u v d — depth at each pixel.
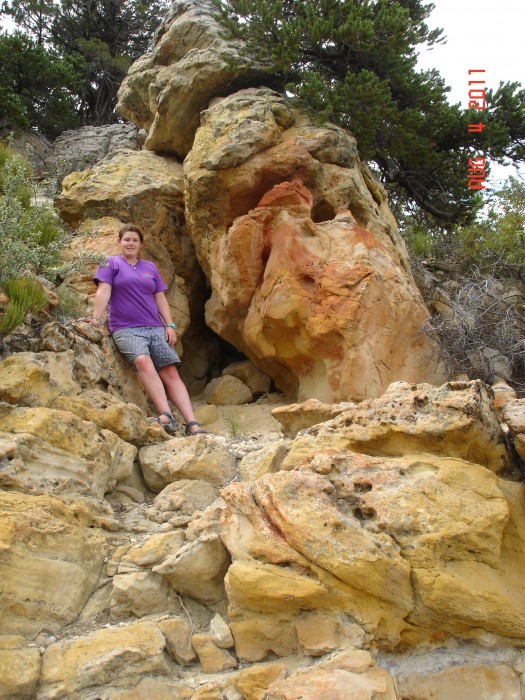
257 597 3.33
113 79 21.73
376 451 4.02
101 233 7.15
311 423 4.91
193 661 3.36
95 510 3.97
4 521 3.39
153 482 4.57
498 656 3.38
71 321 5.53
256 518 3.58
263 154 6.67
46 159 13.22
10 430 3.97
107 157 8.82
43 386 4.50
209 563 3.55
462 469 3.68
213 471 4.50
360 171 7.47
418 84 8.49
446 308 7.69
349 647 3.24
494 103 9.37
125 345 5.73
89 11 22.95
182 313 7.33
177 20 8.65
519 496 3.75
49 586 3.40
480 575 3.40
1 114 14.30
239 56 7.64
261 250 6.50
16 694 3.00
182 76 7.73
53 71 16.55
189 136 8.12
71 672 3.10
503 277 8.66
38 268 5.97
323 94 7.21
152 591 3.55
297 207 6.52
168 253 7.52
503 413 3.90
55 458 4.02
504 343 6.75
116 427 4.63
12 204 5.45
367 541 3.36
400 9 7.59
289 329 6.30
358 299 6.00
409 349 6.33
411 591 3.33
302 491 3.58
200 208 6.93
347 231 6.44
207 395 7.35
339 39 7.45
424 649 3.39
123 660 3.17
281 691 3.02
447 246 9.51
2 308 4.86
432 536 3.39
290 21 8.00
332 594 3.31
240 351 7.48
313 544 3.35
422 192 9.71
